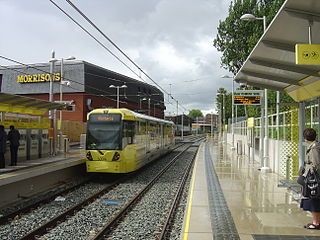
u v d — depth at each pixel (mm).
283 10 5949
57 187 13680
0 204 10672
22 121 16422
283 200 9172
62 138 22969
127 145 15227
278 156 14805
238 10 23312
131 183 14531
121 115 15000
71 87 42938
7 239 7133
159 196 11656
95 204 10414
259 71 10438
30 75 44875
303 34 6988
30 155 16250
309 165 6211
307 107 11406
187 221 7105
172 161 23641
